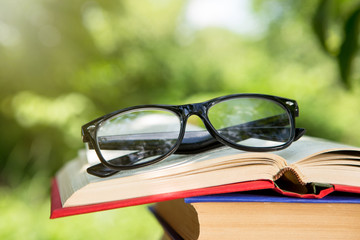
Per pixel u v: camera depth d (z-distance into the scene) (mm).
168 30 7969
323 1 1504
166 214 799
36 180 3730
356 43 1406
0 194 3252
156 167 608
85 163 780
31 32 4340
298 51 7031
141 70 6578
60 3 4520
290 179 624
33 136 4297
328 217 611
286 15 7723
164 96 6457
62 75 4777
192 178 560
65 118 4223
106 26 5688
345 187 587
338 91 4816
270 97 725
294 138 702
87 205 521
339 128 4320
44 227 2244
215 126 732
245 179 565
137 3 6781
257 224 585
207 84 7262
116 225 2268
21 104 4188
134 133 659
